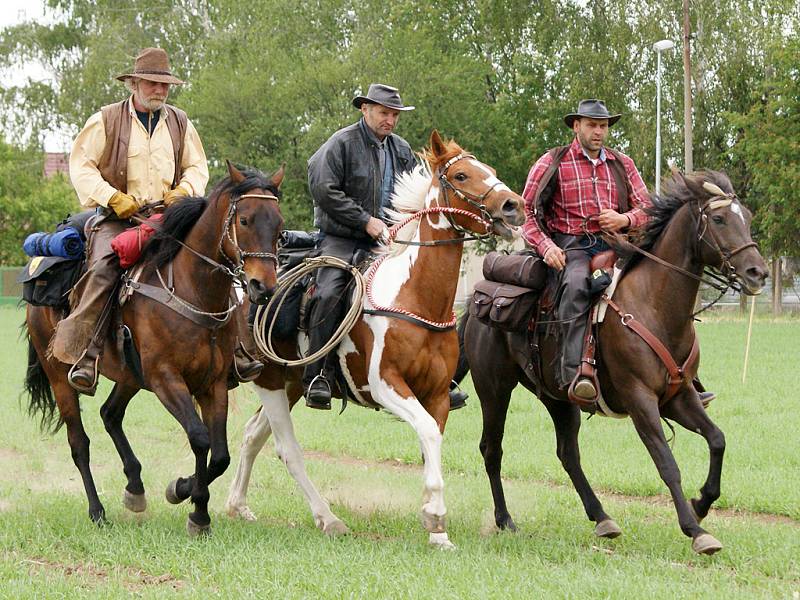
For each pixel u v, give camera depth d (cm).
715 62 5266
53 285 1109
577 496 1259
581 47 5375
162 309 1010
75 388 1061
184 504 1212
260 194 965
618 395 1020
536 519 1138
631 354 983
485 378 1135
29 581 836
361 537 1036
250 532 1022
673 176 1009
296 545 973
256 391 1127
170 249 1024
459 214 994
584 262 1042
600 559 920
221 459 1010
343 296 1048
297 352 1105
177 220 1022
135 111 1109
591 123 1066
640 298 994
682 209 982
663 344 981
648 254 1004
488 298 1093
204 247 1004
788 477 1341
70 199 7050
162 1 6569
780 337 3356
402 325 993
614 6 5375
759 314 4916
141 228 1043
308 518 1142
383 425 1859
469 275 5066
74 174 1086
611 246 1030
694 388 1058
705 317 4553
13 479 1394
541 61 5441
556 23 5450
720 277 999
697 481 1326
